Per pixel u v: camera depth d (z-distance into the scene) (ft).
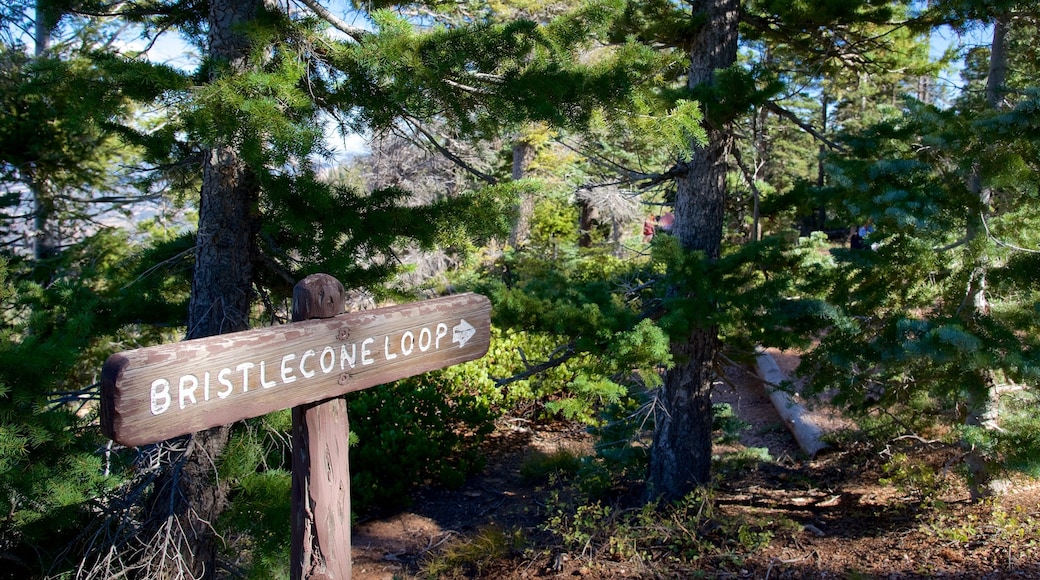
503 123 15.60
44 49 28.27
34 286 18.99
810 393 22.90
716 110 19.66
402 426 29.60
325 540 8.57
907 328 18.24
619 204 52.75
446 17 24.17
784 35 24.11
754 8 23.56
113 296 18.43
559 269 27.68
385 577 23.38
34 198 29.86
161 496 15.17
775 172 68.28
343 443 8.66
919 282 20.71
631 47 15.58
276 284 17.01
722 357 25.16
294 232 15.08
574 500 27.55
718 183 22.53
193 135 12.21
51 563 14.35
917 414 24.43
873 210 17.81
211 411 7.04
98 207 34.22
